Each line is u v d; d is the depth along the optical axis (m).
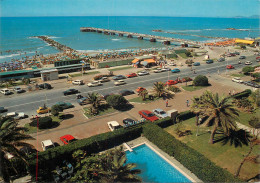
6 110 44.69
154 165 27.81
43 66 87.06
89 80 66.19
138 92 55.19
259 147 30.58
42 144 31.16
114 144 32.53
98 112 43.53
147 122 36.00
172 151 29.31
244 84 61.94
